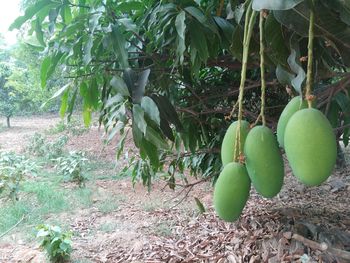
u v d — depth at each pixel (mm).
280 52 1239
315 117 918
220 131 2971
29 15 1779
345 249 3215
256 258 3416
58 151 8648
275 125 2303
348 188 5316
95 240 4270
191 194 5594
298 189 5223
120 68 1983
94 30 1725
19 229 4582
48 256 3775
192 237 4102
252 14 1038
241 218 4223
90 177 6820
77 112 11266
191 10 1579
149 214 4934
